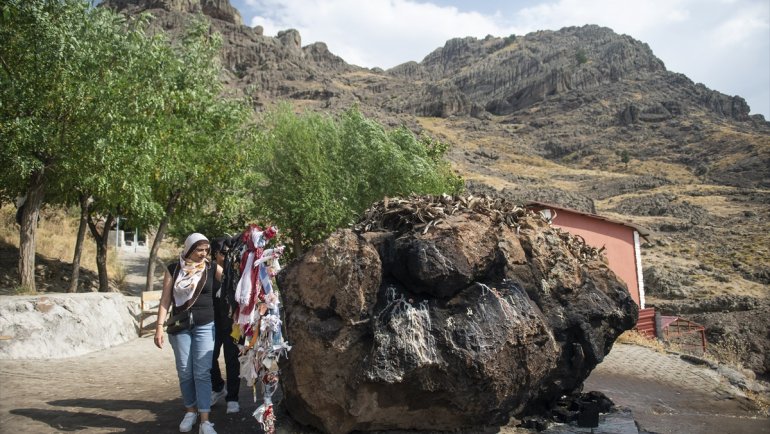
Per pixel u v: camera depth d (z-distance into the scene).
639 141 160.75
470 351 4.83
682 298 47.06
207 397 5.04
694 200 94.94
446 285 5.00
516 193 80.31
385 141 22.67
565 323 6.24
